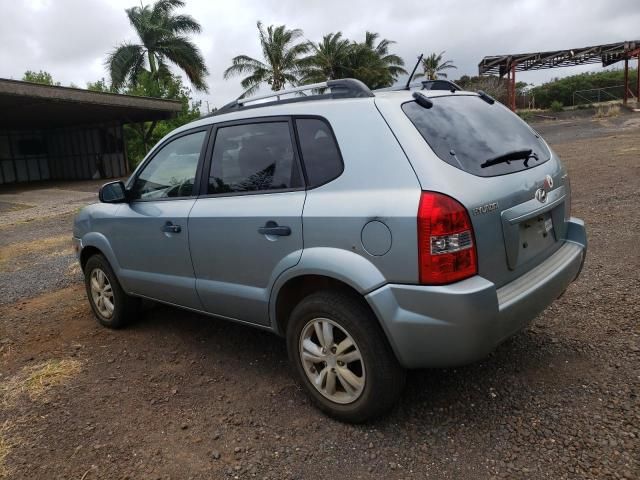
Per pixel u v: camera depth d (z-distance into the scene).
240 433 3.03
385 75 46.97
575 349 3.61
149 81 32.12
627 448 2.60
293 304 3.32
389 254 2.61
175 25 35.31
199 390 3.55
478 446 2.73
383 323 2.67
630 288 4.52
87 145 30.62
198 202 3.67
